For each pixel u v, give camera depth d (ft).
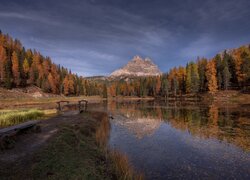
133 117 119.24
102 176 30.81
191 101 248.52
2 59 309.01
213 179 32.81
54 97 349.61
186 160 42.24
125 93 554.05
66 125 61.62
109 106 211.82
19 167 27.07
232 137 60.44
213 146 52.06
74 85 450.30
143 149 51.37
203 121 91.56
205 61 332.19
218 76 273.33
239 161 40.73
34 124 51.55
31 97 304.50
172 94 369.50
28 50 449.06
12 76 338.13
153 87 426.92
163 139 62.13
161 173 35.65
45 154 32.71
